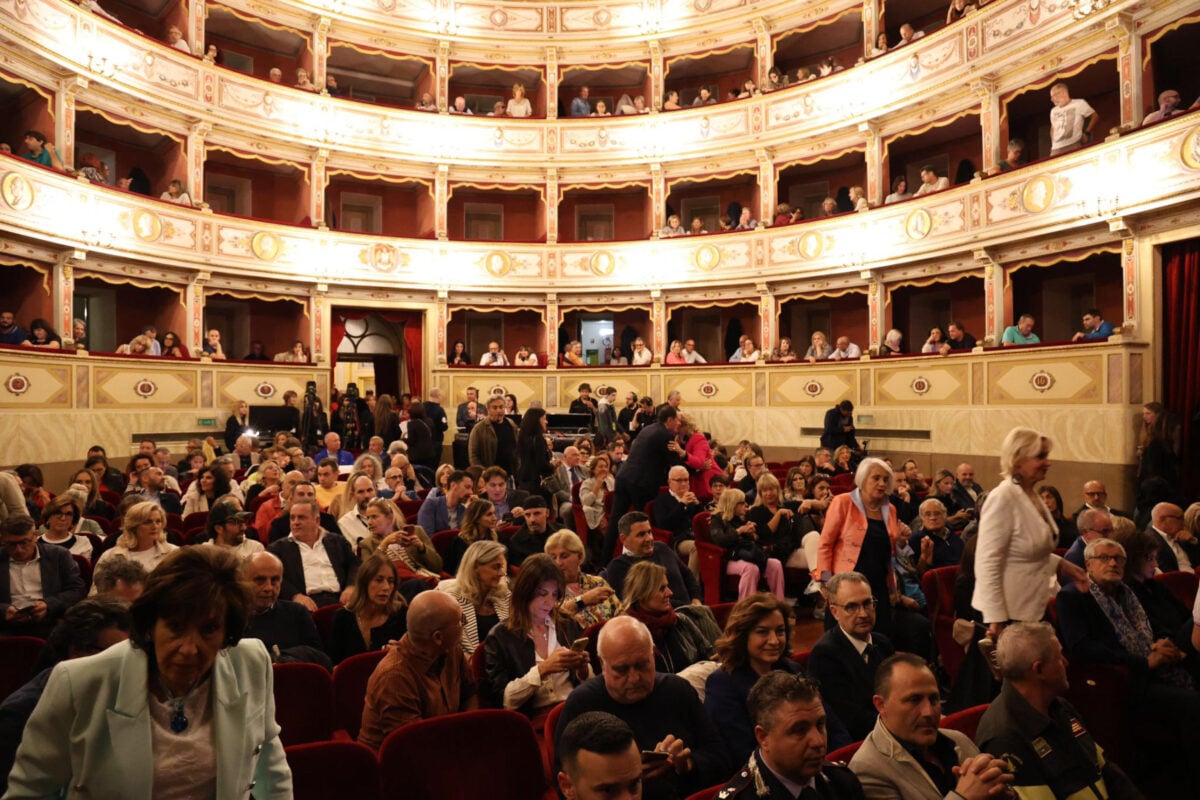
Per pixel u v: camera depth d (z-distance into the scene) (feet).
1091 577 14.82
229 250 57.67
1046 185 43.86
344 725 13.46
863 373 53.52
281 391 58.80
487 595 15.99
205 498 29.71
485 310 70.95
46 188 44.78
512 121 67.82
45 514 19.53
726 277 63.57
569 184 68.80
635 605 15.30
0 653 13.34
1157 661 13.85
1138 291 39.50
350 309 66.39
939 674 18.75
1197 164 36.01
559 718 11.13
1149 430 33.78
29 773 6.55
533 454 30.60
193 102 55.47
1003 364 44.04
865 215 55.93
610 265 67.46
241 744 7.02
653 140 66.64
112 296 57.06
